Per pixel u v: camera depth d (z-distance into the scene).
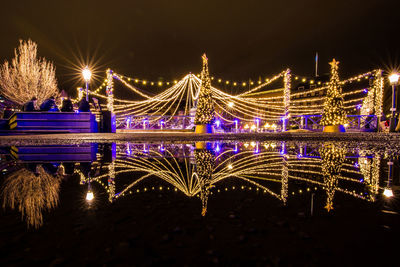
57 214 0.66
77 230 0.55
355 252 0.45
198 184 1.08
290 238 0.51
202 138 5.15
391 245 0.48
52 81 19.72
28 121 6.64
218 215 0.66
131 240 0.50
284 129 12.19
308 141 4.57
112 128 8.73
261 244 0.48
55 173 1.36
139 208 0.72
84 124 6.99
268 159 2.09
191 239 0.51
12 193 0.90
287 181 1.15
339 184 1.08
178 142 4.35
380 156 2.32
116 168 1.57
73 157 2.18
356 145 3.65
